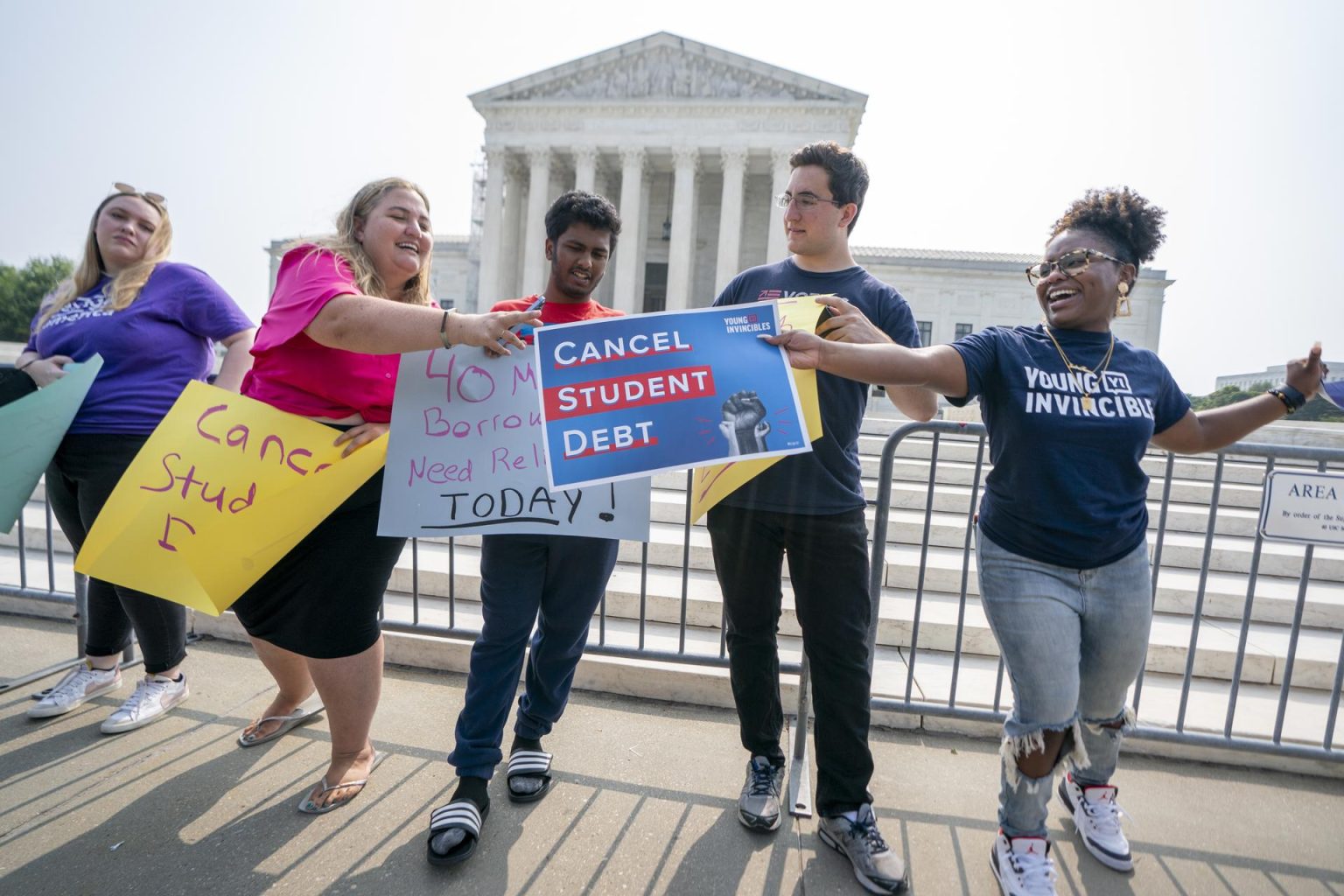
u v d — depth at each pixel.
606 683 3.29
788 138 30.30
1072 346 1.95
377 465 2.15
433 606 4.05
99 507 2.71
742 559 2.29
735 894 2.02
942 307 39.84
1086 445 1.87
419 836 2.21
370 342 1.85
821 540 2.17
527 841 2.21
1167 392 2.04
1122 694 2.11
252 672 3.33
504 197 32.28
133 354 2.70
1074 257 1.91
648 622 4.02
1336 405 2.05
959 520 5.49
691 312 1.99
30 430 2.44
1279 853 2.34
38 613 4.02
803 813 2.38
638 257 31.53
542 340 1.92
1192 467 6.92
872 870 2.04
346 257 2.06
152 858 2.06
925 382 1.84
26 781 2.43
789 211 2.31
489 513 2.16
